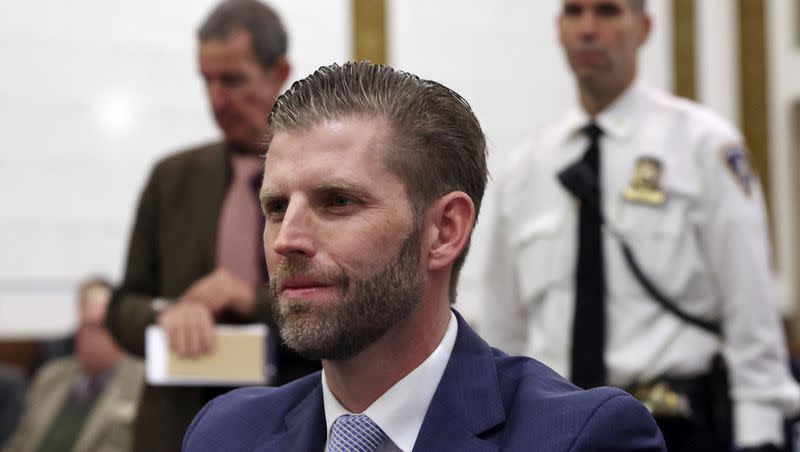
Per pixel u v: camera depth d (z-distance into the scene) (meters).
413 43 11.26
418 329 2.36
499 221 5.00
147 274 4.99
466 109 2.44
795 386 4.62
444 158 2.35
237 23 4.71
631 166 4.69
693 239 4.59
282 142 2.28
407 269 2.28
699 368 4.50
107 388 8.57
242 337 4.48
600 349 4.53
